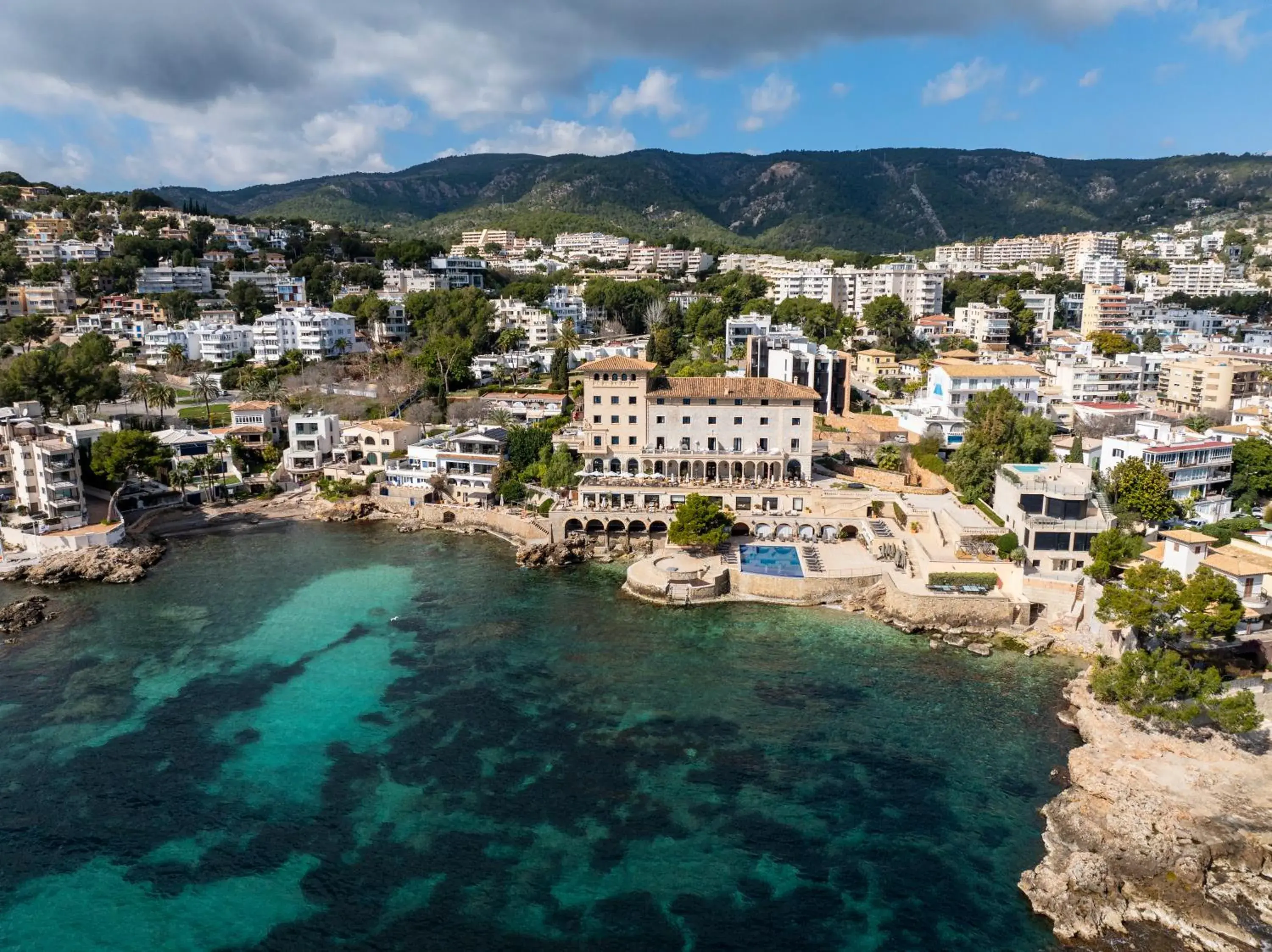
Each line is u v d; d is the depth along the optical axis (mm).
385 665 96000
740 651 99375
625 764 75938
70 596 118562
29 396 181000
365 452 175250
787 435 146500
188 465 163875
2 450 142625
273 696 88812
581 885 61469
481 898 60312
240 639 103188
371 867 63594
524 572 127812
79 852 65688
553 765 75875
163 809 70625
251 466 177750
